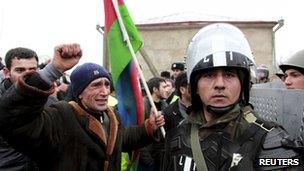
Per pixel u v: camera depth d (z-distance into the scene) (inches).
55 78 77.4
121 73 118.3
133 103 117.8
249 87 66.4
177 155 66.2
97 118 99.4
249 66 64.9
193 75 66.9
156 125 108.7
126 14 117.0
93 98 96.4
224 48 63.9
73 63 78.7
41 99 76.5
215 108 64.0
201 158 62.7
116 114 108.0
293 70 104.7
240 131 62.2
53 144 90.0
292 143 58.9
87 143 95.0
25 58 128.4
